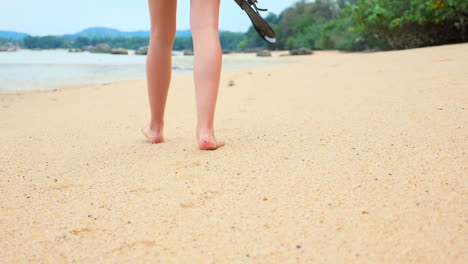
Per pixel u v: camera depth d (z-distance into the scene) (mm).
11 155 2264
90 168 1881
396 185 1374
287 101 3512
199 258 1040
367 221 1154
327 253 1017
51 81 7152
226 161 1792
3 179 1795
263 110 3168
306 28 41281
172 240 1143
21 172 1901
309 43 37219
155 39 2172
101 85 6230
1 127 3203
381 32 16984
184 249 1090
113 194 1512
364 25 17500
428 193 1288
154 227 1226
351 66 6500
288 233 1130
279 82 5191
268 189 1445
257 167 1682
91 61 14836
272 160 1755
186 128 2783
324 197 1337
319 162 1674
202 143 1961
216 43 1962
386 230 1099
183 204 1376
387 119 2303
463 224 1087
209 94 1951
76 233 1217
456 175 1401
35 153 2305
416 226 1103
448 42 15430
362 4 17359
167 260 1041
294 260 999
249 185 1496
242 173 1626
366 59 7918
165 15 2121
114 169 1828
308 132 2195
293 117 2707
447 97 2699
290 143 1998
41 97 5012
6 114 3861
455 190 1288
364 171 1527
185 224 1233
